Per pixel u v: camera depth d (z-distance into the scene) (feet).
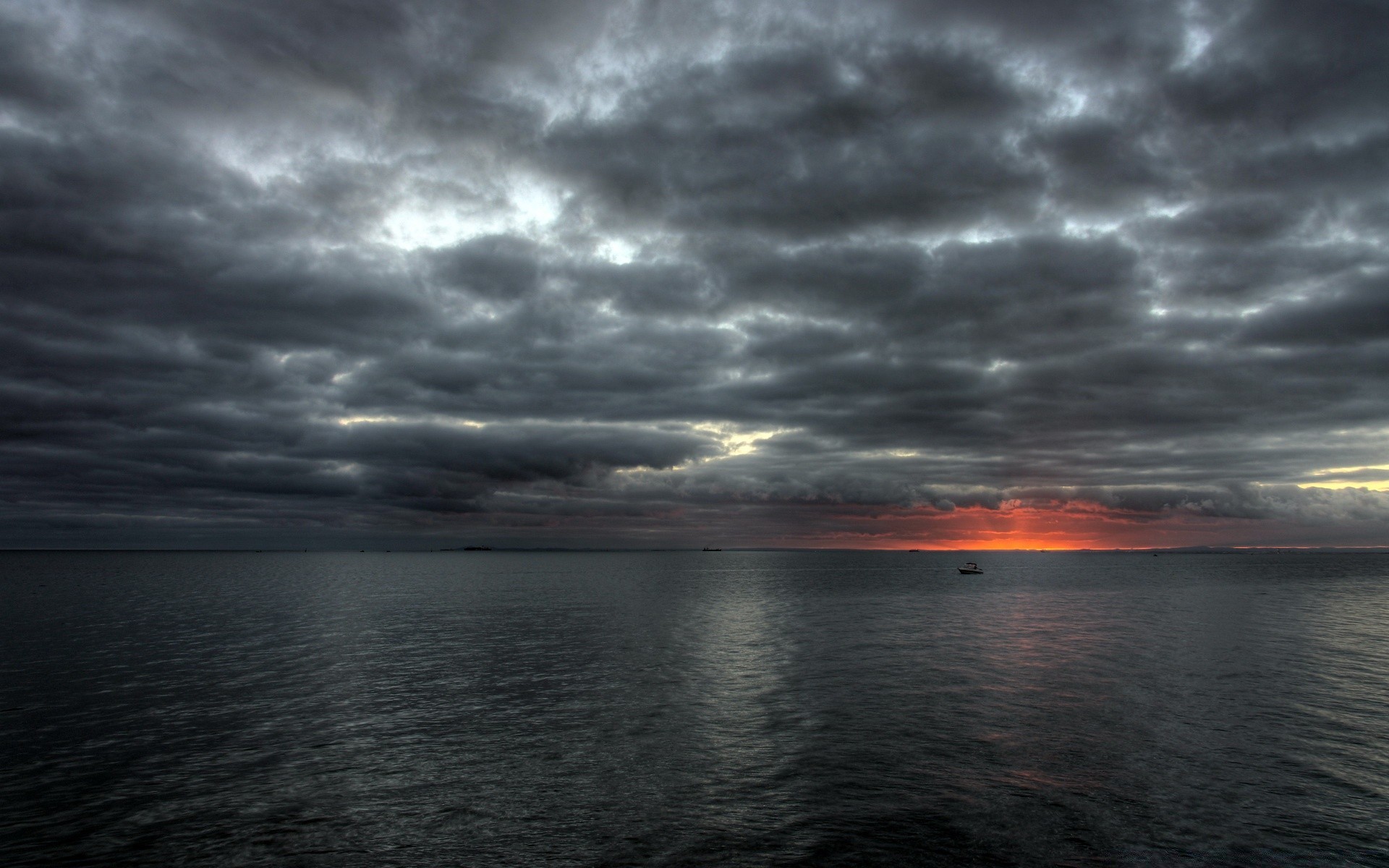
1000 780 79.00
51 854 63.36
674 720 103.40
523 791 76.95
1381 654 160.97
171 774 82.43
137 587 405.80
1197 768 82.69
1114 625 218.38
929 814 70.38
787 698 116.57
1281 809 71.61
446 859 62.28
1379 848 63.62
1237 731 97.25
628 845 64.59
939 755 87.30
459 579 501.97
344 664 150.00
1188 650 166.30
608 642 182.60
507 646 175.32
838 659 154.61
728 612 259.39
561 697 117.91
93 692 123.24
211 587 401.49
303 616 247.09
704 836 66.18
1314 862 61.11
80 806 73.51
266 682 131.23
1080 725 99.91
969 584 444.14
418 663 151.64
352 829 68.08
